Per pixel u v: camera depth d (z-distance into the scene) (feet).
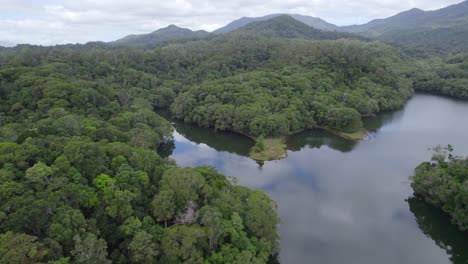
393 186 289.74
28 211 139.03
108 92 426.92
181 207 173.47
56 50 638.94
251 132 410.93
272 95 479.41
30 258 116.06
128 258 150.41
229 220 173.68
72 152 188.34
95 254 132.67
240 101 456.04
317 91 504.84
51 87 353.51
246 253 158.51
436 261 199.82
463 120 491.72
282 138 408.87
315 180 302.25
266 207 194.39
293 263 194.70
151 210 172.76
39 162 169.48
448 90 652.48
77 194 159.63
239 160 354.54
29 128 258.57
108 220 163.02
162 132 389.60
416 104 592.60
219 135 440.45
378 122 485.56
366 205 258.78
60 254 128.77
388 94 555.69
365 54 652.07
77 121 283.38
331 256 201.16
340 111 432.66
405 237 221.25
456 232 223.10
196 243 157.69
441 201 238.68
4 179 159.22
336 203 261.44
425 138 414.82
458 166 243.40
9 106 330.54
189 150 391.04
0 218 135.13
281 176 311.27
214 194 189.88
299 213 246.68
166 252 149.28
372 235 222.89
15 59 501.97
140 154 222.89
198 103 491.31
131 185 179.22
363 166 332.39
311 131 442.50
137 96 542.16
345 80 561.43
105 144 245.86
